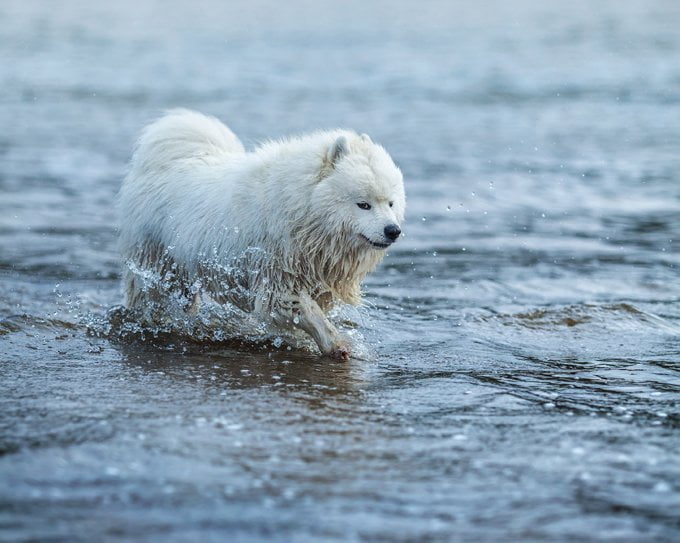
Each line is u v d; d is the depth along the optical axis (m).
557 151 73.25
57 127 82.19
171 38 159.00
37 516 15.49
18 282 36.62
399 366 26.64
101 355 26.75
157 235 29.83
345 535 15.15
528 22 184.75
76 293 35.12
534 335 31.16
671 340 30.62
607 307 33.81
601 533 15.33
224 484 16.97
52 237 45.78
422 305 35.25
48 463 17.62
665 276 40.56
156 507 15.95
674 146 74.69
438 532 15.30
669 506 16.31
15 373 24.31
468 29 173.12
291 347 28.59
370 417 21.28
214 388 23.45
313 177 26.55
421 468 17.98
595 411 22.02
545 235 48.78
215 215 28.02
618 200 57.41
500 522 15.67
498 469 17.95
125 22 186.50
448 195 58.94
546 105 95.44
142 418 20.56
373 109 92.12
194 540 14.88
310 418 21.06
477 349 28.91
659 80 110.19
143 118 86.19
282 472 17.62
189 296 30.34
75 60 129.25
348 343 27.59
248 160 28.31
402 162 69.06
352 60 131.12
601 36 157.75
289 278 27.36
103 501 16.12
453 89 105.75
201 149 30.41
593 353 28.77
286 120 83.56
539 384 24.61
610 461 18.42
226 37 161.25
